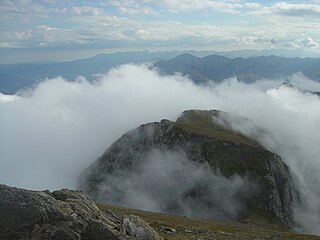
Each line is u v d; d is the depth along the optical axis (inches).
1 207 1268.5
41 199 1350.9
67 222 1320.1
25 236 1241.4
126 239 1380.4
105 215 1631.4
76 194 1642.5
